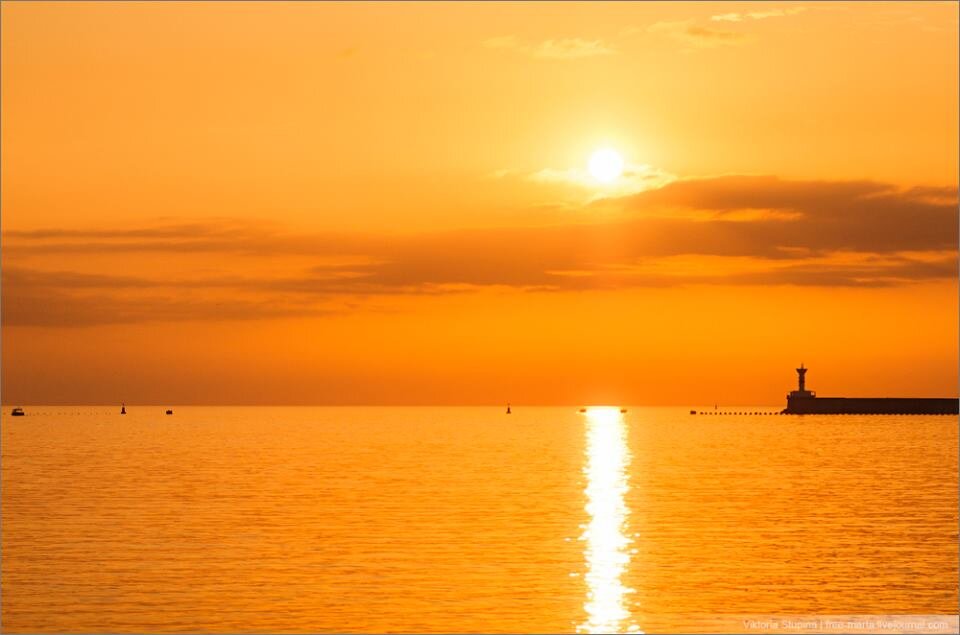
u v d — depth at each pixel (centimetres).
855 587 5216
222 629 4472
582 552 6062
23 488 9794
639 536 6675
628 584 5225
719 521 7419
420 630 4428
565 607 4778
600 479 10956
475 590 5088
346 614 4672
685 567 5647
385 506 8256
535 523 7256
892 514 7831
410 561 5778
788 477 11269
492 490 9625
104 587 5178
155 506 8256
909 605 4872
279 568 5597
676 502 8606
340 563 5734
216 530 6912
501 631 4412
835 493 9431
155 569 5588
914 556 6003
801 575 5466
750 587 5197
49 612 4741
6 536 6662
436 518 7506
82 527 7062
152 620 4612
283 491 9500
